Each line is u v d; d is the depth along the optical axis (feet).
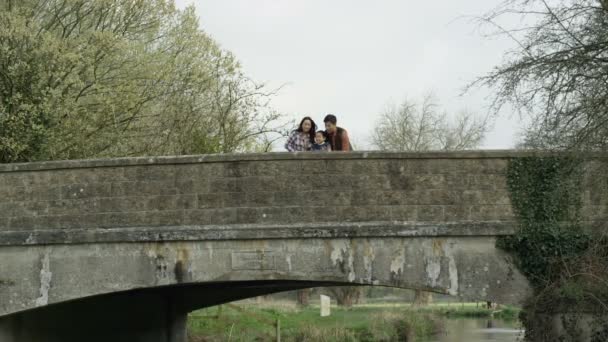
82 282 47.78
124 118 82.74
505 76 45.32
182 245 46.85
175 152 85.87
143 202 47.47
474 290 45.29
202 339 96.22
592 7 45.09
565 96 44.24
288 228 45.83
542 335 44.73
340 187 46.19
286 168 46.52
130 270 47.32
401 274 45.50
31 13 78.89
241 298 77.71
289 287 69.97
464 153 45.88
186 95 87.10
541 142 44.83
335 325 124.47
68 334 60.70
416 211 45.83
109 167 47.98
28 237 48.14
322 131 51.31
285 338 107.96
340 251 45.85
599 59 43.98
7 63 74.23
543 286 44.80
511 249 45.32
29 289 48.37
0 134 73.36
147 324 75.25
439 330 141.79
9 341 50.62
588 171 43.29
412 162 46.11
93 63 78.33
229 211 46.65
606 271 43.37
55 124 76.07
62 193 48.49
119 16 84.38
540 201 45.32
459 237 45.50
